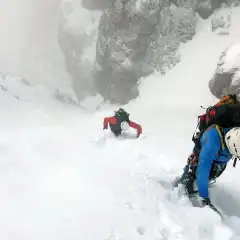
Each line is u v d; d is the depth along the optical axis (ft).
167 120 48.98
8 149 16.46
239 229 9.76
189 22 89.25
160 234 8.69
